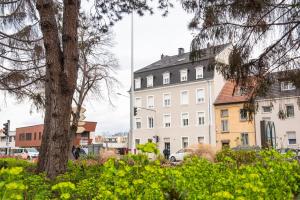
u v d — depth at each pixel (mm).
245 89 9984
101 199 3727
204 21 8953
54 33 8477
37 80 11367
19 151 50000
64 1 8781
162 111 52281
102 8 11695
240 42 9125
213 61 9391
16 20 10695
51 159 7840
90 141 49969
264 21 8680
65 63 8344
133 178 3818
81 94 23203
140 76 56031
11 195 2902
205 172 5438
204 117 47688
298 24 8898
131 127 31297
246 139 43125
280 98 10000
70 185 3516
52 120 8039
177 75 51562
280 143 39594
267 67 9586
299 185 5844
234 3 8523
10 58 10961
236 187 4035
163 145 51375
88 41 21047
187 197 3684
